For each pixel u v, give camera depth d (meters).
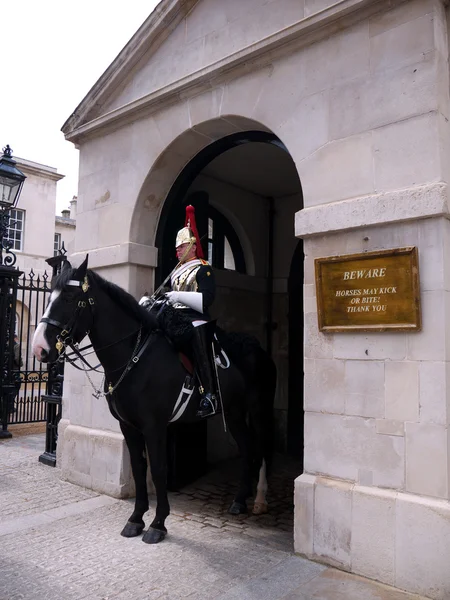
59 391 6.61
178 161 5.44
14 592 3.24
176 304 4.39
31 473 6.10
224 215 7.66
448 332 3.37
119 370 4.10
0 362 8.68
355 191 3.78
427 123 3.47
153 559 3.73
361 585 3.38
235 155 6.43
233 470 6.48
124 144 5.65
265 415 5.00
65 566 3.61
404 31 3.61
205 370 4.16
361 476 3.62
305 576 3.51
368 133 3.74
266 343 7.93
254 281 7.75
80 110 6.06
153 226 5.70
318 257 3.92
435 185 3.37
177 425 5.66
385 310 3.54
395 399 3.49
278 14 4.42
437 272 3.36
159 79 5.40
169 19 5.22
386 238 3.60
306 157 4.07
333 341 3.82
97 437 5.43
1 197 8.41
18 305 16.88
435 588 3.20
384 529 3.43
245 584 3.38
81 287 3.90
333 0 4.06
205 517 4.71
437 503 3.25
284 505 5.16
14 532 4.23
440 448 3.28
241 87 4.56
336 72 3.94
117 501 5.07
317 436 3.86
